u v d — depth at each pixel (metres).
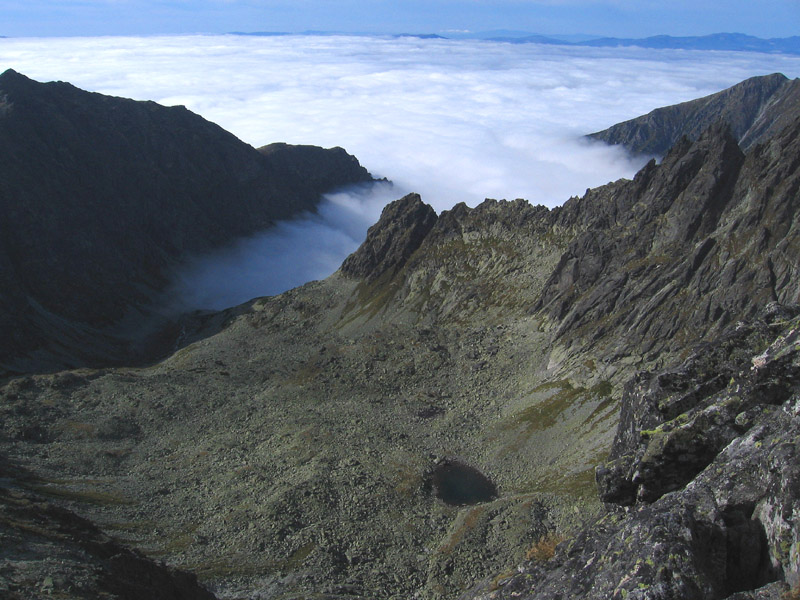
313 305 179.25
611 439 83.81
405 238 182.62
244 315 188.25
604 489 22.97
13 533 37.84
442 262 166.00
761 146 114.69
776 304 25.34
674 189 122.94
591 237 127.69
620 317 107.38
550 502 70.00
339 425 95.12
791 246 95.62
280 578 56.75
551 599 18.20
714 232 109.31
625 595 15.16
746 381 21.12
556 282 128.25
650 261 113.69
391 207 194.62
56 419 92.75
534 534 63.94
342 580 57.72
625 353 100.06
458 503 76.75
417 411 103.56
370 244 189.75
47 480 72.81
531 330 123.25
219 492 73.44
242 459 83.62
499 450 90.38
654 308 103.44
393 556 62.81
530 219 160.25
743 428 19.83
